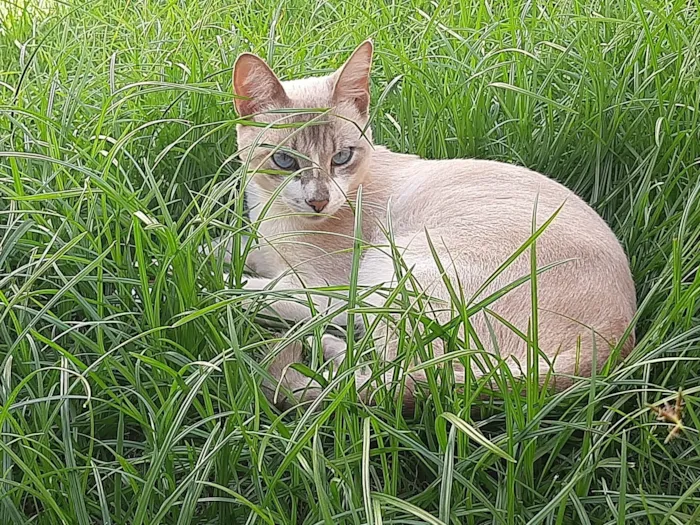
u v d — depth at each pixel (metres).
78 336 0.64
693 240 0.71
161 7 1.16
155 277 0.69
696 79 0.83
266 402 0.60
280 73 0.97
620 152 0.87
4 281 0.62
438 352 0.67
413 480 0.63
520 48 0.94
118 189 0.71
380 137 0.94
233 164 0.89
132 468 0.58
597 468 0.61
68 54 1.01
